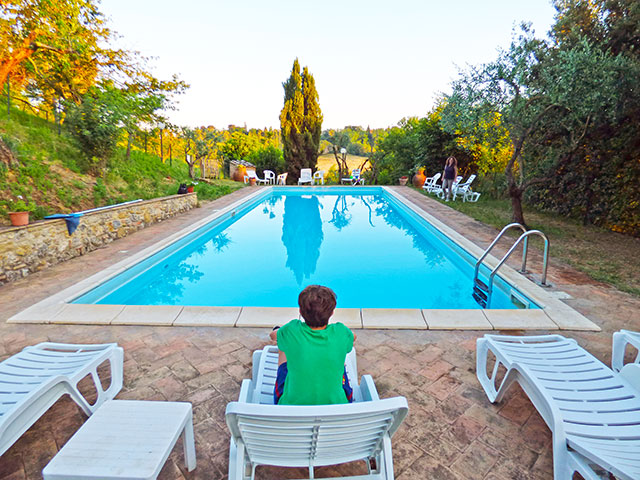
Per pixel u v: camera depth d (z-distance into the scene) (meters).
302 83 20.62
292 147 21.00
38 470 1.89
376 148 21.61
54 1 9.68
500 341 2.70
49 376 2.08
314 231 9.71
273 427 1.38
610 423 1.76
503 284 4.96
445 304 4.91
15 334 3.35
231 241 8.65
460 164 15.27
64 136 9.14
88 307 3.87
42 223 5.13
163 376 2.74
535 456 2.01
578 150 8.25
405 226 10.36
